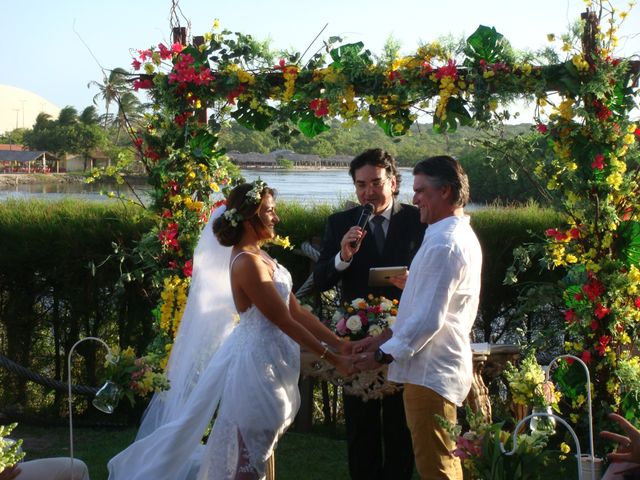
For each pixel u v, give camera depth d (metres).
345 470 5.13
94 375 6.38
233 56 4.58
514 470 2.75
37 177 23.16
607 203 4.21
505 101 4.17
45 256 6.21
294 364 3.66
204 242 4.05
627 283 4.16
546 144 4.34
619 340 4.28
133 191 4.92
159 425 4.18
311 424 6.04
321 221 6.10
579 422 4.42
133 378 3.77
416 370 3.38
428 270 3.30
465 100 4.25
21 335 6.37
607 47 4.11
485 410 4.70
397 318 3.46
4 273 6.28
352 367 3.55
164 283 4.68
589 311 4.25
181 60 4.55
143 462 3.79
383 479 4.22
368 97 4.34
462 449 2.85
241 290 3.62
